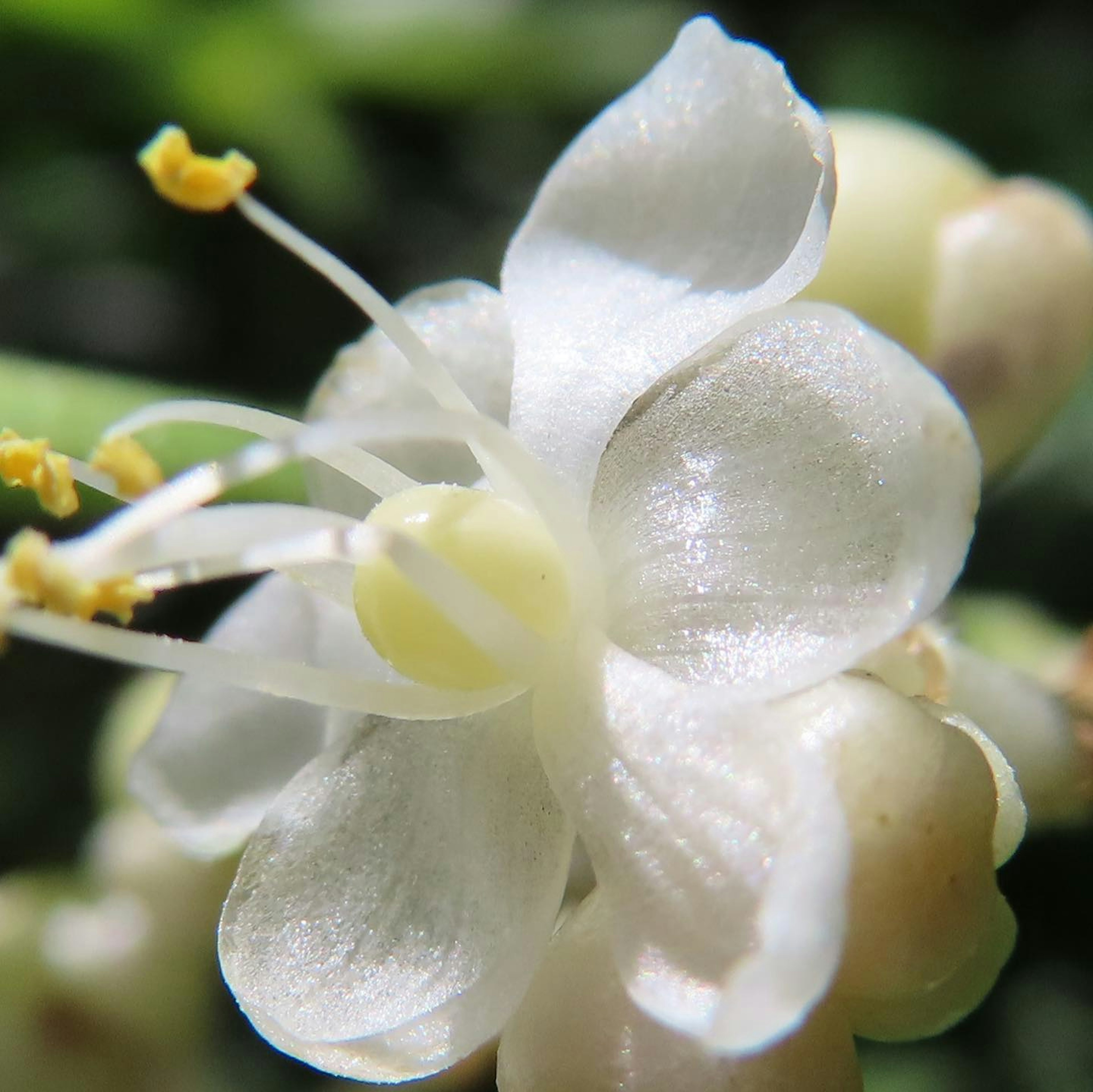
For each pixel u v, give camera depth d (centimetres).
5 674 6
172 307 7
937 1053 5
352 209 6
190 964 5
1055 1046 5
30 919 5
